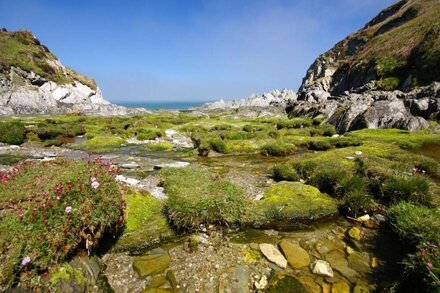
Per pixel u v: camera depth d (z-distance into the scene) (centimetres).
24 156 1891
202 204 771
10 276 406
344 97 4650
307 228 786
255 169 1523
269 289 538
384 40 6131
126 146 2436
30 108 7544
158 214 806
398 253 648
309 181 1110
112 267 597
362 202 849
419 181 888
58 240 475
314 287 542
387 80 4488
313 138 2486
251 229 777
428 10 6294
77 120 4791
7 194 585
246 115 6550
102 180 628
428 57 3922
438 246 527
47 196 534
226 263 619
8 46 9194
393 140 2105
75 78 11088
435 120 2598
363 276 574
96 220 552
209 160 1834
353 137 2317
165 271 592
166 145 2400
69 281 461
